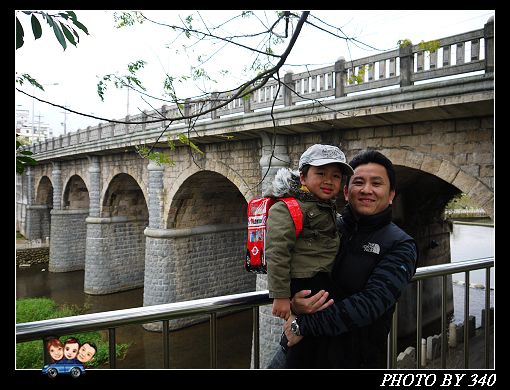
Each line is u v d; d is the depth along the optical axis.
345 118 10.08
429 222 16.95
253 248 2.26
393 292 2.05
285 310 2.05
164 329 2.35
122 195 25.86
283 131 12.43
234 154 15.48
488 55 7.73
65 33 2.50
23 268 34.38
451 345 11.33
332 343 2.27
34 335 2.01
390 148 10.75
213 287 21.06
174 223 19.70
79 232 33.38
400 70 9.06
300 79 11.38
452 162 9.65
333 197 2.31
